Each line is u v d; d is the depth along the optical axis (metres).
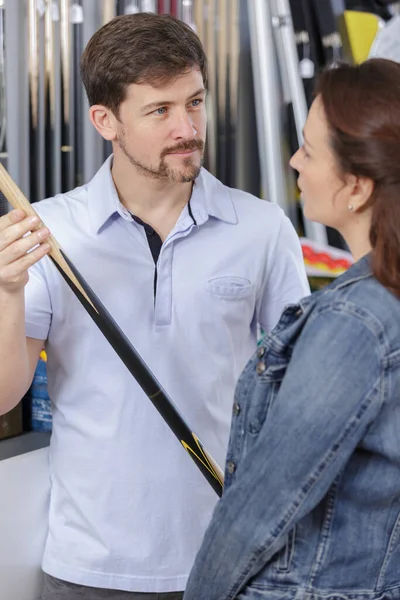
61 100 3.07
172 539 1.94
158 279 1.96
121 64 1.83
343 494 1.33
